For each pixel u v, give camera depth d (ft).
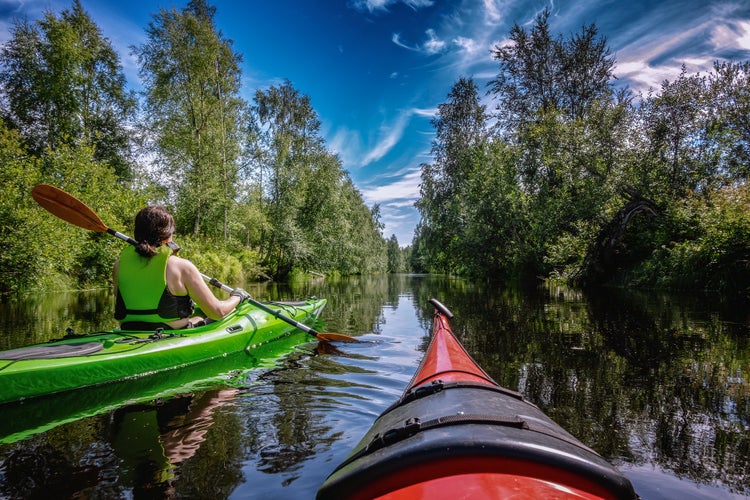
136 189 48.11
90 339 9.20
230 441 5.91
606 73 52.26
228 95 60.90
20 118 58.49
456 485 2.48
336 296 35.27
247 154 71.72
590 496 2.44
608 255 42.14
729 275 27.58
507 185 54.44
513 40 54.85
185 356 10.08
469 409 3.58
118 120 64.59
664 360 10.56
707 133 40.88
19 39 57.26
